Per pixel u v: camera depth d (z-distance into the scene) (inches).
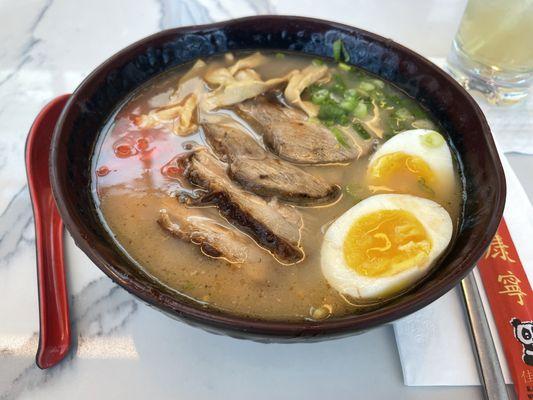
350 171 8.4
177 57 9.3
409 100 9.1
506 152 10.1
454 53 11.9
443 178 7.8
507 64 10.8
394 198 7.4
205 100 9.2
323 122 9.1
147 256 7.0
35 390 6.5
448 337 7.0
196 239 7.2
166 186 7.9
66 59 12.1
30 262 8.0
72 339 6.9
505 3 10.0
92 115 7.8
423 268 6.5
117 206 7.6
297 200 7.7
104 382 6.6
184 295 6.6
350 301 6.6
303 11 13.6
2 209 8.7
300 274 6.9
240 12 13.5
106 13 13.5
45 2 13.8
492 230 6.0
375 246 6.9
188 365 6.7
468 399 6.5
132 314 7.2
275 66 10.1
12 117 10.5
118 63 8.2
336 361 6.9
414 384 6.6
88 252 5.6
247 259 7.0
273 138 8.7
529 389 6.3
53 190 6.2
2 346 6.9
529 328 6.9
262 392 6.6
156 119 8.8
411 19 13.7
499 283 7.4
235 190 7.7
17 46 12.4
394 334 7.1
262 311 6.5
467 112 7.8
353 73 9.8
